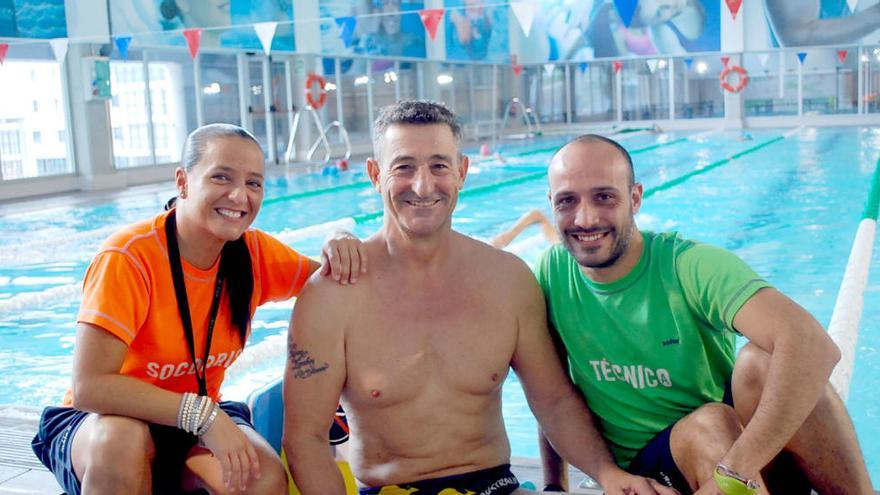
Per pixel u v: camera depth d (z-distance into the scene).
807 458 1.80
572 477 2.44
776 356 1.69
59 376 4.07
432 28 9.52
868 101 21.47
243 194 1.89
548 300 2.03
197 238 1.93
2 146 11.88
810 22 20.42
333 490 1.93
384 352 1.92
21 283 6.03
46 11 11.80
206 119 15.15
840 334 3.53
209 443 1.84
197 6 14.02
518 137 21.70
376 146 1.91
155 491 1.92
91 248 7.34
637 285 1.89
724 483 1.68
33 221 9.08
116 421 1.83
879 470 2.82
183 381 2.01
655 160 13.77
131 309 1.86
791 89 22.19
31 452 2.66
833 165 11.75
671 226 7.70
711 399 1.96
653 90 23.50
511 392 3.79
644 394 1.94
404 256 1.93
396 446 1.96
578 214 1.82
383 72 19.50
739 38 21.11
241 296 2.02
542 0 22.78
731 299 1.77
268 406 2.27
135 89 13.81
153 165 13.65
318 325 1.92
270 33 10.19
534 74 24.62
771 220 7.66
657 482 1.89
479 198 10.36
